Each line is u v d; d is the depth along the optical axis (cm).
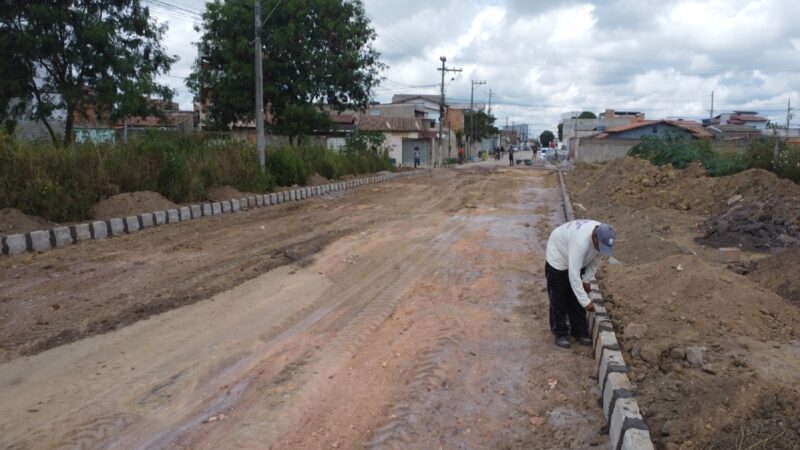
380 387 485
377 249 1020
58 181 1173
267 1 2611
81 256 933
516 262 925
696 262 675
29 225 1038
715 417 384
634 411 385
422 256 967
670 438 374
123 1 1831
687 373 469
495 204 1756
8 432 410
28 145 1205
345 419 433
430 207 1688
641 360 508
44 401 455
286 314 668
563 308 573
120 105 1822
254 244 1048
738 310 586
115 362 527
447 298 732
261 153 1902
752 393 400
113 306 675
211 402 457
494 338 597
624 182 1836
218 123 2886
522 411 450
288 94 2789
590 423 429
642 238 1062
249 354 552
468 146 7125
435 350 560
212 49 2736
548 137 14288
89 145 1331
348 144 3331
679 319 584
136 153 1423
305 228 1245
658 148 2225
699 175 1655
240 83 2695
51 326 609
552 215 1481
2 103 1716
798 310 605
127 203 1265
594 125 7131
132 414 437
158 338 585
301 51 2717
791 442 347
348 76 2864
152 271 837
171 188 1447
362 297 739
